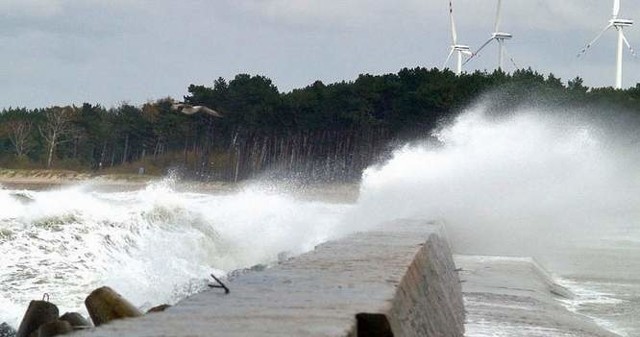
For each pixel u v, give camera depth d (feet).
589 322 144.97
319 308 57.52
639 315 162.20
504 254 297.12
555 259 284.61
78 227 263.29
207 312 54.54
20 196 278.87
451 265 145.48
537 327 127.13
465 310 136.87
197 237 291.99
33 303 105.91
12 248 240.12
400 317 63.26
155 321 50.57
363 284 70.23
